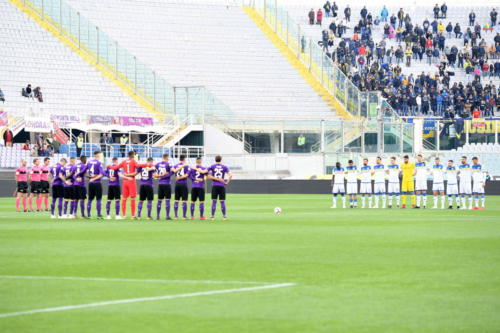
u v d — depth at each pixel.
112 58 118.19
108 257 30.45
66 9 121.25
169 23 135.50
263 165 111.75
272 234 41.06
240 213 60.97
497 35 146.25
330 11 159.50
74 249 33.41
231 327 17.62
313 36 149.62
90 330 17.31
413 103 130.62
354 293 21.92
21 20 119.44
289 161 111.88
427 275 25.33
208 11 140.12
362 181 73.06
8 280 24.28
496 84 142.00
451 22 156.75
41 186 67.62
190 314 19.03
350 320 18.36
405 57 146.50
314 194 104.25
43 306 20.02
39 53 116.06
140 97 115.56
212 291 22.23
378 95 114.69
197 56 130.88
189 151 110.62
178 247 34.28
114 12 133.88
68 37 120.88
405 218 54.78
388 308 19.77
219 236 39.84
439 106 133.00
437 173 71.69
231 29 137.62
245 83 127.75
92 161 54.88
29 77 112.19
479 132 114.31
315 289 22.59
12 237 39.31
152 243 36.12
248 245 35.12
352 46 142.00
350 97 120.06
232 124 113.56
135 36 131.00
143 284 23.48
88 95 113.38
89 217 55.28
